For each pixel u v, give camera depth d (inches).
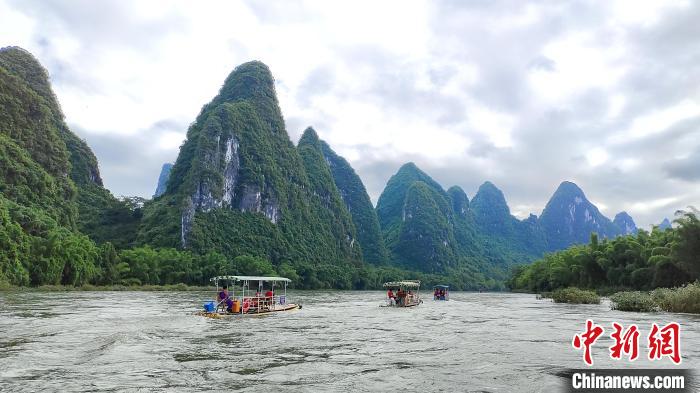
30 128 4200.3
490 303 1991.9
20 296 1761.8
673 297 1267.2
